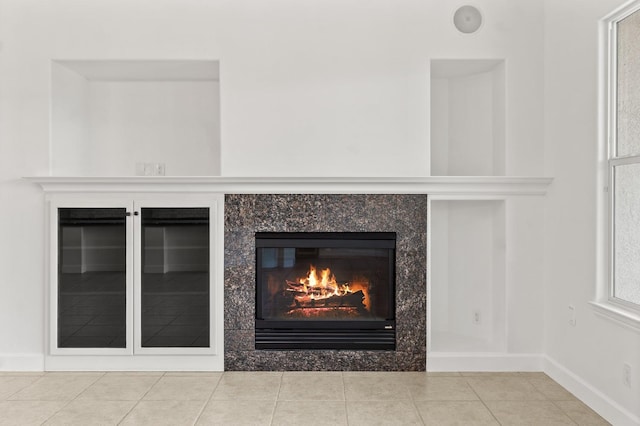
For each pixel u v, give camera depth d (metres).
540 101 3.88
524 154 3.88
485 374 3.80
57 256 3.85
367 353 3.88
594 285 3.17
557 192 3.66
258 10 3.87
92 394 3.41
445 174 4.44
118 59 3.85
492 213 4.09
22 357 3.88
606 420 3.00
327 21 3.87
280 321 3.88
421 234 3.87
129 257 3.84
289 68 3.87
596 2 3.16
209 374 3.80
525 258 3.86
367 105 3.88
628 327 2.80
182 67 4.04
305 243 3.87
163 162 4.44
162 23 3.85
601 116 3.14
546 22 3.85
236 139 3.86
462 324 4.34
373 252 3.90
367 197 3.87
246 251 3.87
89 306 3.87
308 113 3.88
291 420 3.00
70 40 3.85
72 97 4.16
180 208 3.85
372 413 3.10
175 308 3.86
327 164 3.88
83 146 4.32
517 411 3.13
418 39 3.87
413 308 3.88
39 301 3.89
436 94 4.43
